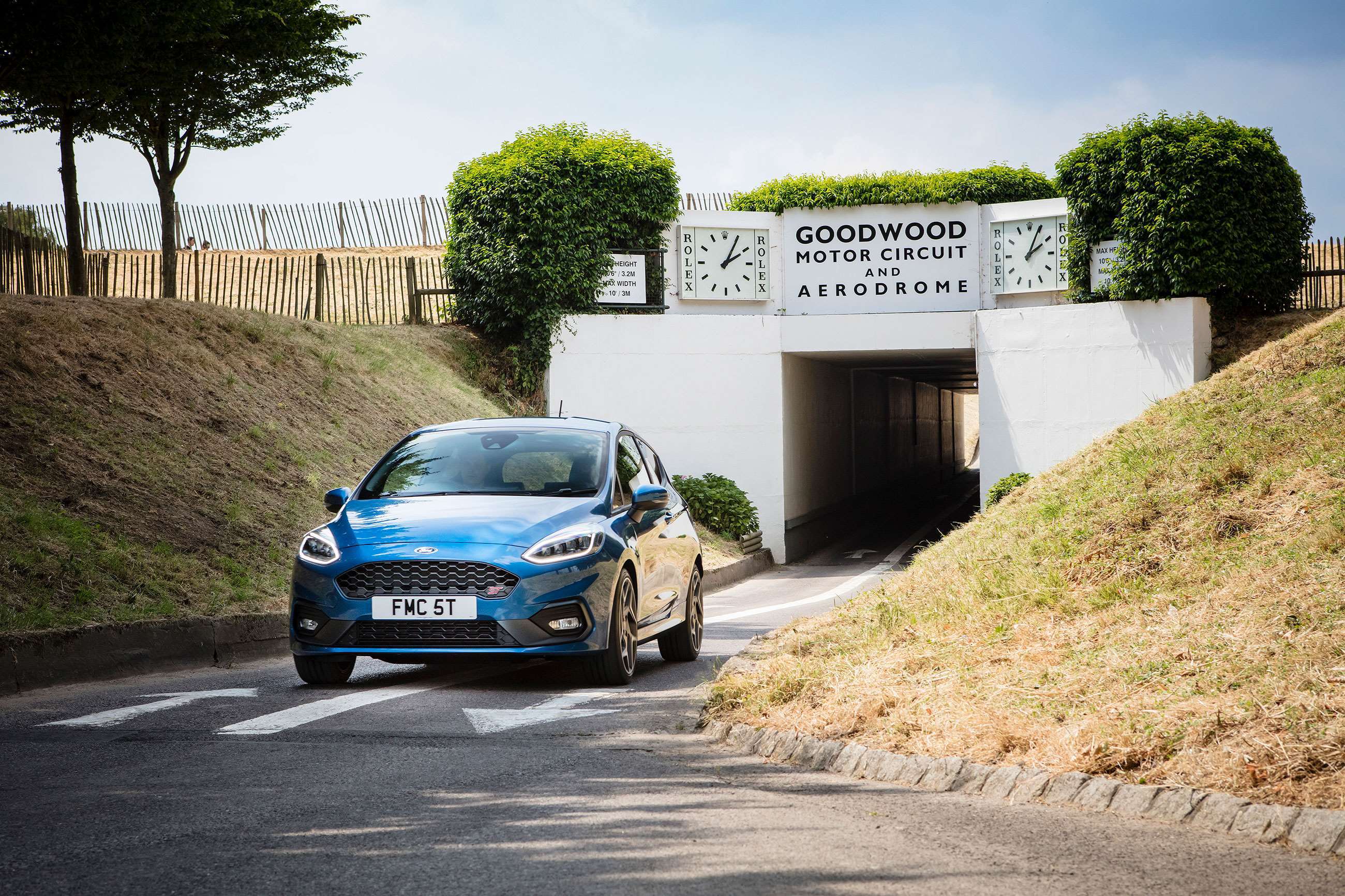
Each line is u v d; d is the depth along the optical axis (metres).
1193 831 4.71
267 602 12.19
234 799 5.39
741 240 30.44
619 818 5.04
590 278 29.23
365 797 5.43
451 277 29.75
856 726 6.36
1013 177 29.94
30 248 22.44
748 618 16.02
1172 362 25.95
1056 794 5.25
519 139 30.02
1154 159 26.19
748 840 4.67
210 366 18.19
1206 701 5.59
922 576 10.44
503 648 8.40
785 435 29.14
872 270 30.33
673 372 28.83
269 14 19.66
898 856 4.44
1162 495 9.08
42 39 15.50
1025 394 27.42
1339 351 11.11
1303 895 3.93
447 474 9.79
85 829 4.88
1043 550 9.10
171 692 8.84
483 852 4.52
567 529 8.86
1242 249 26.16
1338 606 6.27
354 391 21.67
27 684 9.00
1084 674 6.45
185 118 22.17
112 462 13.66
